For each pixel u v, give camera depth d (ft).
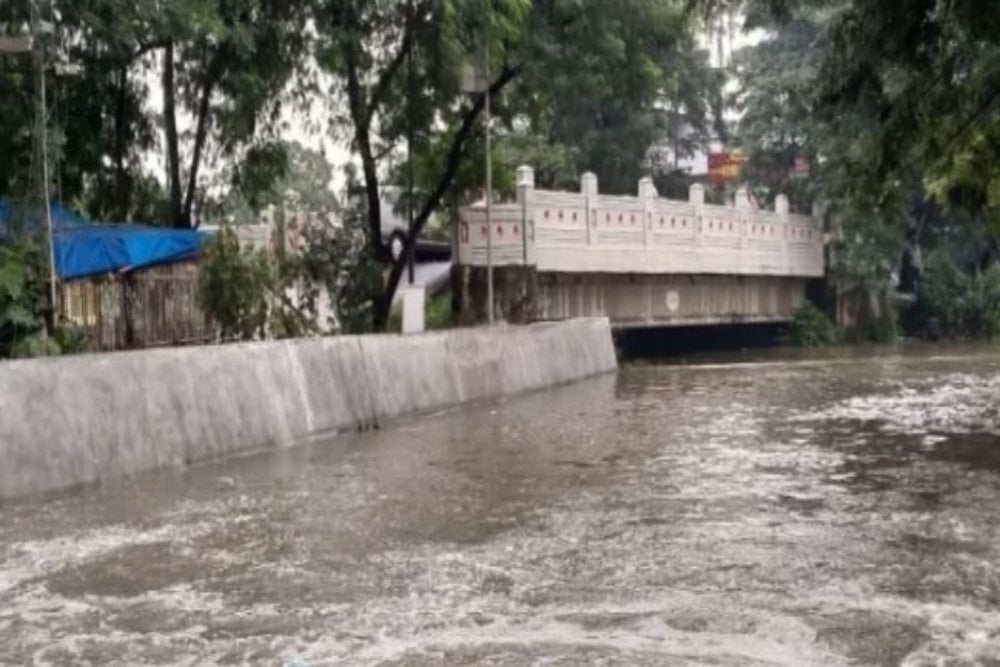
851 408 42.52
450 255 74.64
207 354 31.37
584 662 12.74
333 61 51.34
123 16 39.75
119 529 20.92
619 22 60.64
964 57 40.57
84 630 14.35
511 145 90.22
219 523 21.43
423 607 15.21
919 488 24.52
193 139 54.29
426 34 54.60
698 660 12.78
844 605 15.03
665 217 86.63
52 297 33.91
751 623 14.23
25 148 39.29
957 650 13.02
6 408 24.50
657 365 77.97
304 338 38.06
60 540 19.93
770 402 45.50
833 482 25.43
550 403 46.91
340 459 30.48
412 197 62.90
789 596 15.56
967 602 15.12
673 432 35.45
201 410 30.40
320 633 14.02
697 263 90.79
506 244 69.92
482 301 68.39
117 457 27.07
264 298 42.37
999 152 43.83
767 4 44.73
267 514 22.34
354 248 59.62
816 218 110.63
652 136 108.47
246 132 53.16
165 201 55.26
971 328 124.26
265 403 32.99
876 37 38.50
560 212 74.59
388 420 39.50
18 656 13.30
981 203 49.49
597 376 62.08
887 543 18.88
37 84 35.58
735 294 100.78
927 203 110.52
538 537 19.77
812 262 110.01
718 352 103.76
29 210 35.83
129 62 48.78
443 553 18.60
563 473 27.32
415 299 52.29
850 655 12.91
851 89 40.42
